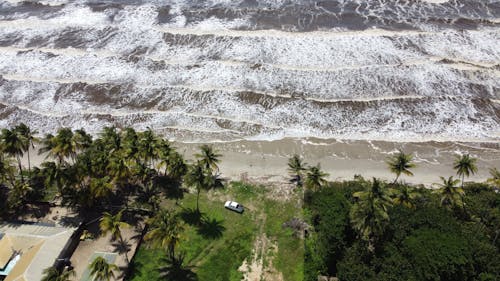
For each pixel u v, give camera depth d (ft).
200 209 213.05
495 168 236.63
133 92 282.15
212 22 336.08
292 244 196.44
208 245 196.54
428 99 276.21
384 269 174.70
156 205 210.59
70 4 360.28
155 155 211.61
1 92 282.77
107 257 189.16
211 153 214.28
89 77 292.61
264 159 241.96
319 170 226.99
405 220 189.78
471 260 171.12
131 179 224.33
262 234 201.57
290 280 183.11
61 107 273.33
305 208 211.41
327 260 183.62
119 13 348.18
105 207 210.79
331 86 284.61
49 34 328.90
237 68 296.71
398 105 272.92
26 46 318.04
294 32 325.42
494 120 264.93
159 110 271.08
